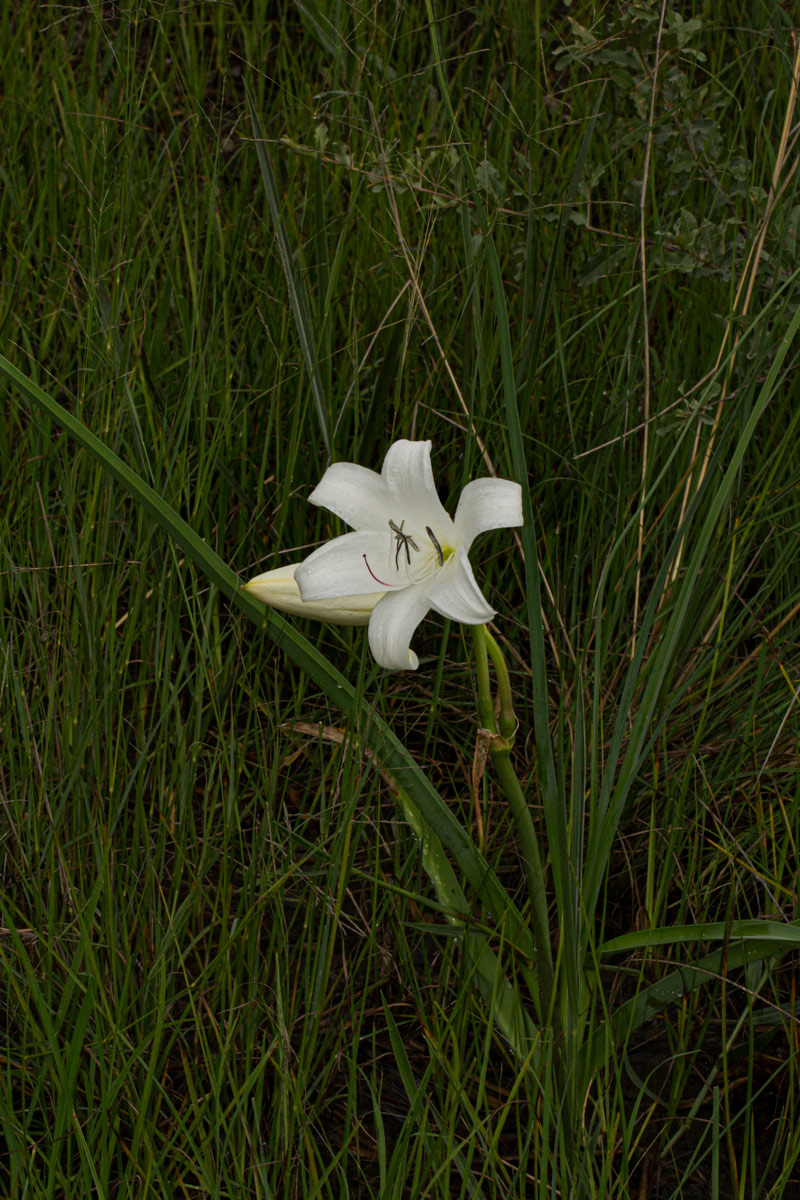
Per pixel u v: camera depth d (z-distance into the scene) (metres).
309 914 1.15
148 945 1.17
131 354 1.34
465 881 1.24
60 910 1.17
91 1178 1.05
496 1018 1.10
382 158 1.32
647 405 1.28
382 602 0.98
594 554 1.37
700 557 1.01
